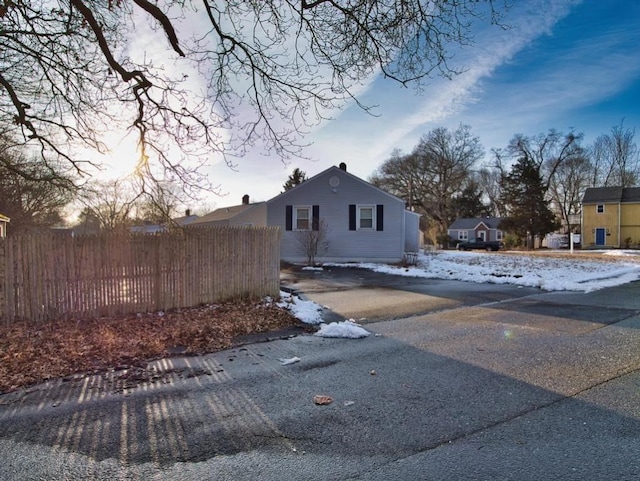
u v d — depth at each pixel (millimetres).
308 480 2410
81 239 6969
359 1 5590
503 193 42531
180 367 4645
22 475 2490
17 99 6965
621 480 2350
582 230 39188
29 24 6477
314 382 4125
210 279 8289
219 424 3186
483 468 2502
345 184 20297
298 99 6914
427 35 5691
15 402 3650
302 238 19891
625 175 46906
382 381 4117
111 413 3400
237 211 27656
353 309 8266
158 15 5883
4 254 6469
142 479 2441
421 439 2896
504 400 3570
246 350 5367
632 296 9609
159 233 7691
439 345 5457
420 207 45781
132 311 7422
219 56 6770
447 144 41844
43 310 6723
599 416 3217
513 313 7668
